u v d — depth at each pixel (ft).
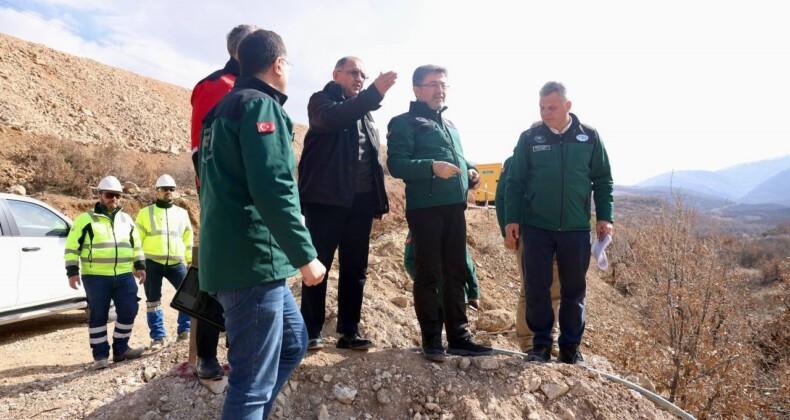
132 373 12.67
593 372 12.24
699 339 24.00
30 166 55.98
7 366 17.78
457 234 12.14
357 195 11.97
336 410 10.37
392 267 22.47
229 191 7.55
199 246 7.95
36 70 100.37
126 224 17.42
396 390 10.91
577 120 12.85
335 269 21.09
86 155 61.93
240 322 7.54
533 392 11.31
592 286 35.86
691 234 30.50
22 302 21.31
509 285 30.30
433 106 12.58
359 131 11.86
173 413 10.09
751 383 25.73
